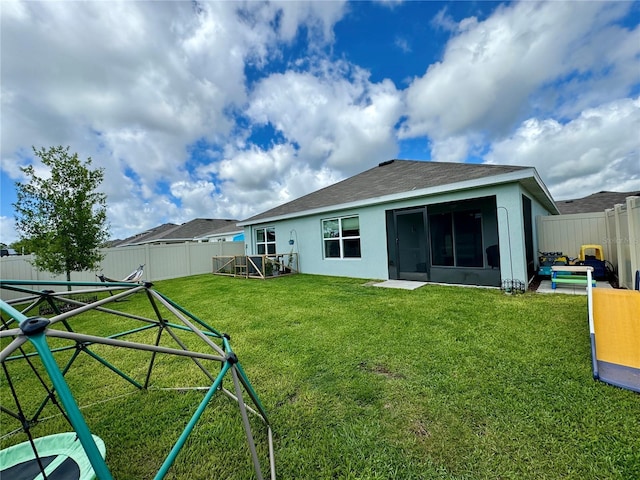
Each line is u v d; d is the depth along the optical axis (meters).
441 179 7.36
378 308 4.88
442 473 1.56
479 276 6.53
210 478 1.64
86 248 7.04
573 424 1.85
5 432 2.16
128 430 2.07
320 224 10.09
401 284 7.19
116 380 2.82
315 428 1.97
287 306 5.42
